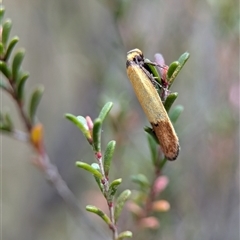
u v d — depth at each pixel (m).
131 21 0.15
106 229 0.14
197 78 0.16
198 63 0.16
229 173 0.15
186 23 0.17
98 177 0.08
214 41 0.16
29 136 0.11
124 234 0.08
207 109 0.16
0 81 0.11
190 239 0.14
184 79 0.17
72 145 0.21
